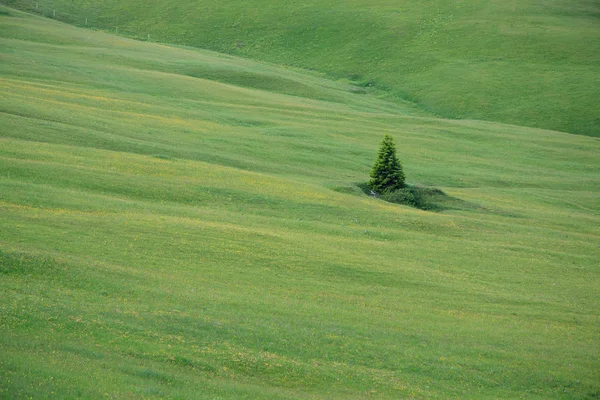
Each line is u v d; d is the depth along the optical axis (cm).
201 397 2808
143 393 2688
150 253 5122
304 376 3444
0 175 6294
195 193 7219
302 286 5078
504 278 6047
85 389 2584
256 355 3553
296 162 10356
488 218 8694
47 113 9412
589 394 3919
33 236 4841
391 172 9262
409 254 6372
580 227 8712
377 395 3384
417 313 4859
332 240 6412
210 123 11862
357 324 4419
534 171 12450
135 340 3406
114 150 8475
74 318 3481
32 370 2636
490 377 3922
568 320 5109
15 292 3703
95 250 4891
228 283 4850
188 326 3784
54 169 6812
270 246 5812
